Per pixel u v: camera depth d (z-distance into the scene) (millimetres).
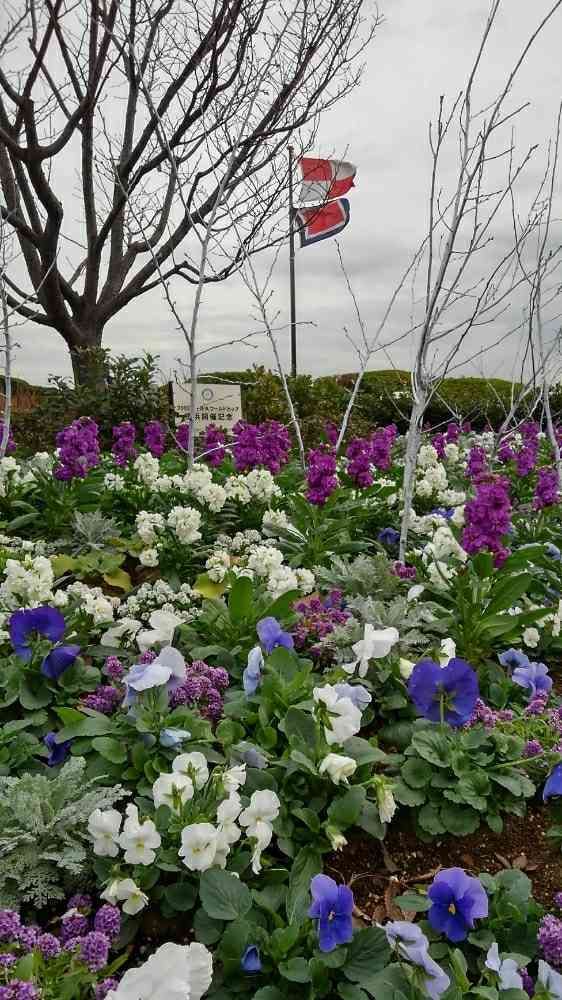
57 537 5504
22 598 3381
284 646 3035
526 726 2965
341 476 7156
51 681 2969
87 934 1955
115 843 2088
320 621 3506
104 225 11305
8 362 5762
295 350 14828
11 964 1683
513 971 1910
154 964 1518
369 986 1860
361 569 4031
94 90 9289
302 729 2586
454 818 2496
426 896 2227
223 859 2092
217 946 2041
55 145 9586
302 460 7145
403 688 2992
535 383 6531
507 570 3924
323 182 10070
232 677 3252
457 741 2646
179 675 2549
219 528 5758
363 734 2979
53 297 11438
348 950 1958
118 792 2291
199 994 1679
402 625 3334
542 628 4035
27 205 11031
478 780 2516
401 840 2559
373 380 17844
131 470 6695
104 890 2146
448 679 2605
